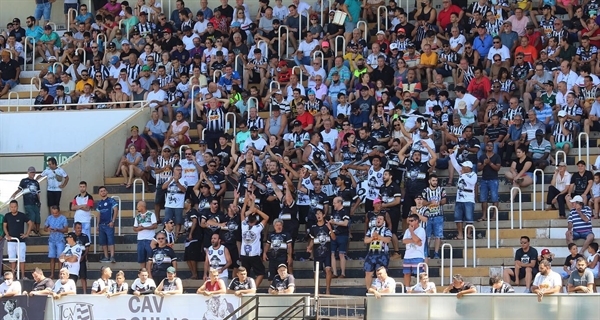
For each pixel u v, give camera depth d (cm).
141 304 2844
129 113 4144
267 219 3291
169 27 4709
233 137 3872
